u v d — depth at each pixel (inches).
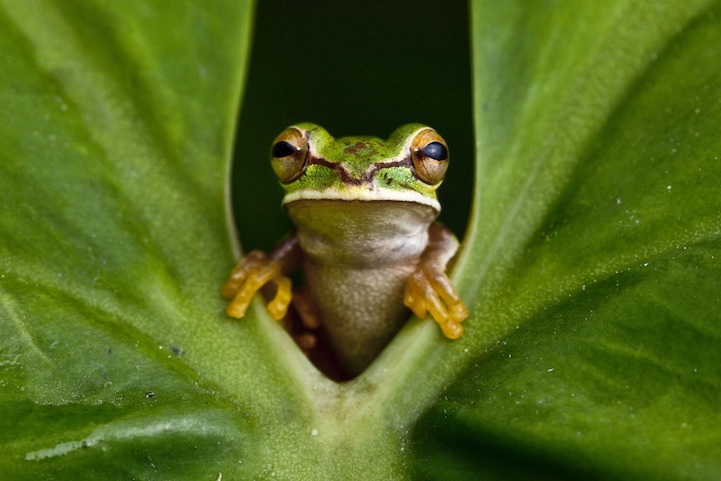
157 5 8.5
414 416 8.1
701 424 7.6
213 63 8.5
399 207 9.0
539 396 7.8
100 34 8.5
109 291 8.3
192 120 8.5
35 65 8.5
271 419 8.1
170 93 8.5
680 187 8.2
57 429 7.8
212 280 8.4
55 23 8.5
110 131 8.5
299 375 8.2
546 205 8.3
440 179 9.1
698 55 8.4
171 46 8.5
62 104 8.5
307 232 9.2
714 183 8.2
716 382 7.7
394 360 8.2
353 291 9.4
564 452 7.6
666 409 7.7
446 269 9.1
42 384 7.9
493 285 8.3
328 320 9.6
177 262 8.4
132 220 8.4
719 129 8.2
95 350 8.0
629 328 7.9
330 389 8.1
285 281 9.1
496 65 8.4
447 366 8.2
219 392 8.1
